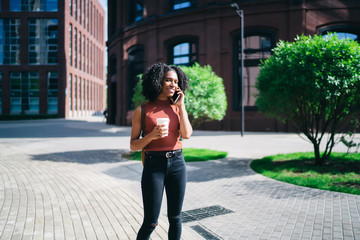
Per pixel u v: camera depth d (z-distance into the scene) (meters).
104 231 3.21
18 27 43.31
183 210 4.06
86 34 56.09
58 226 3.33
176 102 2.21
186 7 20.47
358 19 16.94
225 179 5.91
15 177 6.02
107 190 5.06
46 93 43.81
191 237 3.11
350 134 7.05
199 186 5.38
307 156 8.43
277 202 4.36
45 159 8.55
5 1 42.81
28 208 3.97
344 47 6.16
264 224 3.49
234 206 4.21
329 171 6.40
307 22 17.06
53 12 43.59
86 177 6.11
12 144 12.41
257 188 5.19
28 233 3.10
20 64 43.28
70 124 29.30
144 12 22.38
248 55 18.52
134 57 24.28
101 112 67.38
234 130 18.62
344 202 4.29
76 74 50.25
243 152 9.78
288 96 6.66
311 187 5.21
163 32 21.12
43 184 5.42
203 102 8.12
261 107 7.63
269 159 8.05
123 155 9.23
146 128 2.19
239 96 18.73
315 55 6.29
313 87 6.21
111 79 28.91
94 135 16.91
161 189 2.15
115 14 28.50
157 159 2.14
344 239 3.03
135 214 3.81
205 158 8.30
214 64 18.98
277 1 17.47
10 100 43.31
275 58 7.15
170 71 2.23
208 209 4.09
